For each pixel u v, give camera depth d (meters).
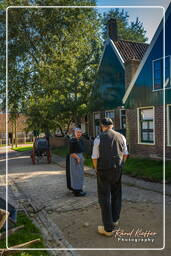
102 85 19.78
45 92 21.28
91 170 11.15
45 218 5.06
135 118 13.45
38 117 22.05
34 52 24.14
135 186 7.69
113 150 3.97
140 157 12.95
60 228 4.46
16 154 26.72
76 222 4.73
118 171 3.98
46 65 20.45
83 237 4.02
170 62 11.16
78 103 17.95
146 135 12.89
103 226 4.18
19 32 23.17
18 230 4.28
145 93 12.62
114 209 4.28
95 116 21.44
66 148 22.02
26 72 23.86
